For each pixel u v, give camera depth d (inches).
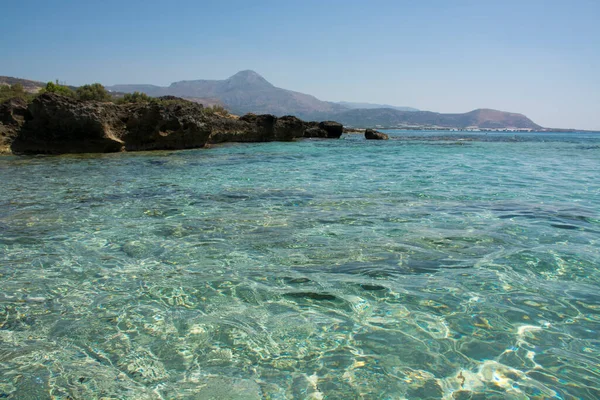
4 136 820.0
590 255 225.8
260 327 150.8
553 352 133.0
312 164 717.9
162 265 214.4
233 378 120.4
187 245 247.1
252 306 167.6
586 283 188.5
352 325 151.9
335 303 170.1
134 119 928.3
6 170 587.8
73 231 276.5
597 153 1146.7
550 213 327.0
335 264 214.7
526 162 804.6
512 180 521.3
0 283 189.9
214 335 145.3
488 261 217.3
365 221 301.9
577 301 170.2
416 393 112.5
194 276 199.6
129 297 176.2
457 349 135.0
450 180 518.0
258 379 119.9
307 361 129.2
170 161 730.8
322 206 355.3
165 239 259.0
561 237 259.9
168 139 980.6
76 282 192.2
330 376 121.0
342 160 805.2
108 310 164.2
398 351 134.3
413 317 157.6
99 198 390.6
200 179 517.0
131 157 796.0
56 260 221.3
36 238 260.2
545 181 514.0
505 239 255.6
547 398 109.8
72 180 500.4
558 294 177.0
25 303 170.1
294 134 1624.0
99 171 585.6
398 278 195.6
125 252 234.5
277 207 351.9
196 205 360.5
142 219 310.0
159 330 148.7
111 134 885.8
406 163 750.5
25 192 418.9
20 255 228.5
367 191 431.5
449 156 951.0
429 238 258.1
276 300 173.2
